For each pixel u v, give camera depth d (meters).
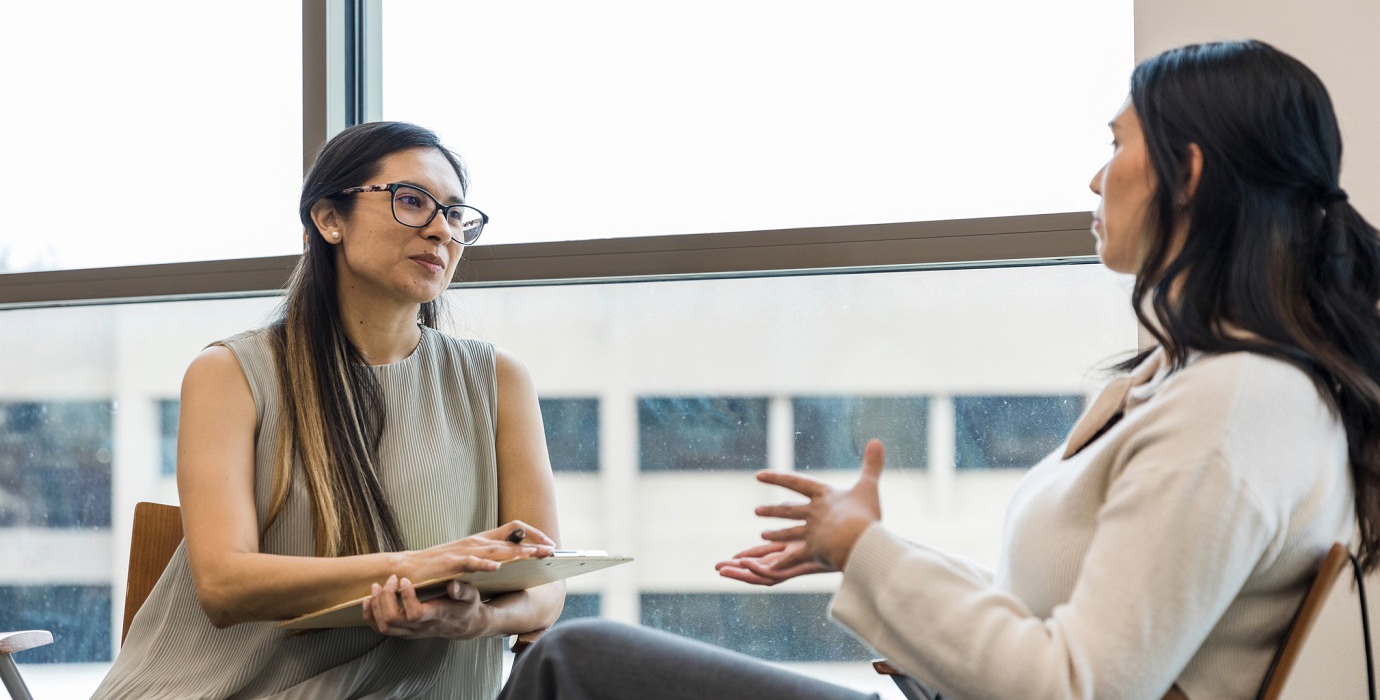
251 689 1.72
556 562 1.50
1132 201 1.24
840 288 2.20
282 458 1.76
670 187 2.30
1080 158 2.10
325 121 2.44
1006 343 2.12
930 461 2.15
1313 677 1.79
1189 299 1.15
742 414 2.25
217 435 1.72
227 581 1.61
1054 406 2.10
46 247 2.64
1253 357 1.09
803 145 2.23
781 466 2.23
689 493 2.28
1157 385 1.19
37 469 2.63
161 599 1.79
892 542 1.13
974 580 1.13
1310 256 1.16
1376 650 1.76
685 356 2.28
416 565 1.53
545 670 1.36
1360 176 1.82
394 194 1.81
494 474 1.92
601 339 2.32
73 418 2.61
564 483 2.34
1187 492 1.03
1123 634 1.01
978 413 2.13
